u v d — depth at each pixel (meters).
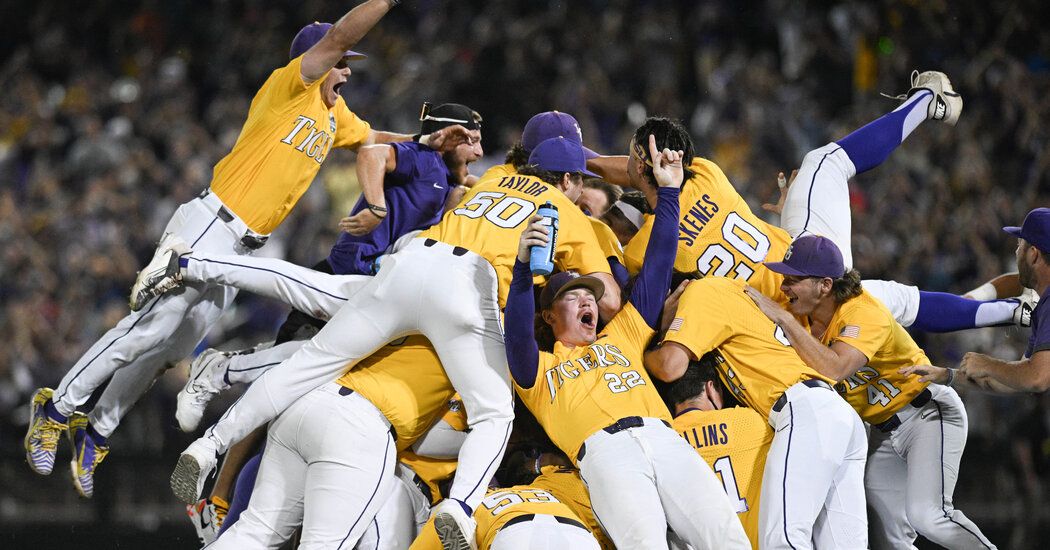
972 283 40.50
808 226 20.83
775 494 17.33
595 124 47.59
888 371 19.47
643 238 19.67
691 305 18.14
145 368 19.55
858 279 18.98
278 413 17.41
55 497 35.81
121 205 44.03
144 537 32.41
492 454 16.86
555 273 18.30
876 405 19.84
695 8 51.31
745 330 18.19
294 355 17.48
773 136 45.66
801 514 17.20
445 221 17.88
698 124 47.38
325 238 41.66
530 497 16.80
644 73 49.19
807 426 17.55
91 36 53.56
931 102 22.16
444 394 17.91
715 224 19.50
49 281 41.91
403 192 20.11
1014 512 35.03
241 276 18.34
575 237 18.06
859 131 21.70
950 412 20.44
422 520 18.81
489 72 49.53
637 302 18.09
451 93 49.09
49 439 19.20
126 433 37.34
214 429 17.27
